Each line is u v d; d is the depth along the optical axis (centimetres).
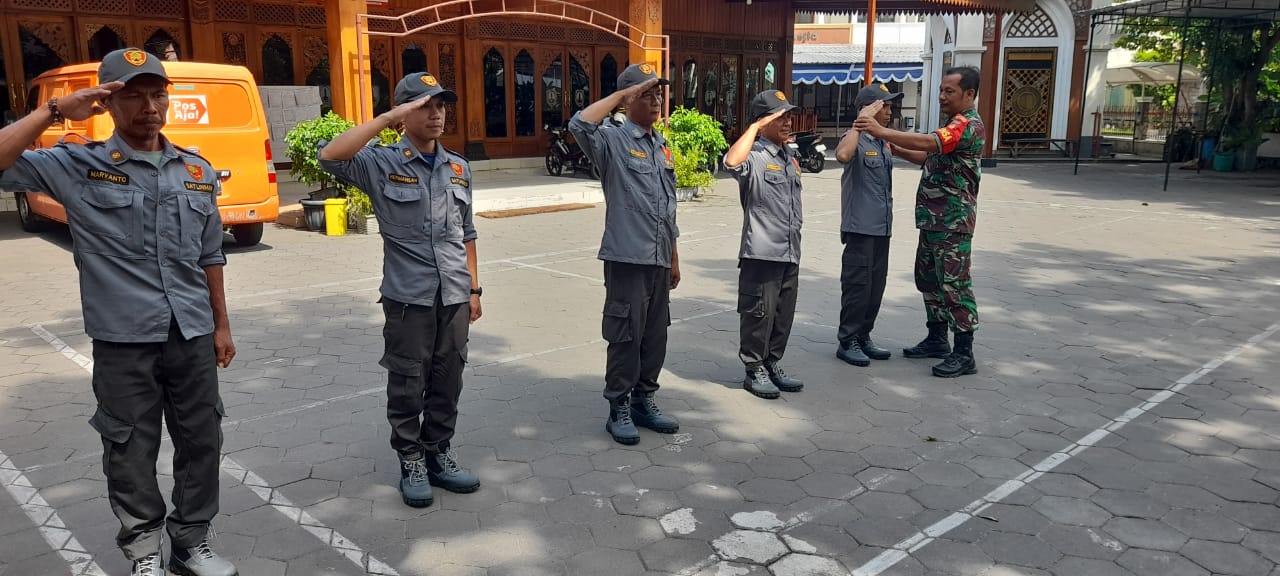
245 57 1401
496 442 426
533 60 1775
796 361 558
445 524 345
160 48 1334
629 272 410
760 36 2162
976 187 517
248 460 401
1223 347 587
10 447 416
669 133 1395
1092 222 1167
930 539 335
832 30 3291
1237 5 1627
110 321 270
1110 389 504
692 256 909
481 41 1684
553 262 874
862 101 529
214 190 298
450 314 355
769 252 468
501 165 1716
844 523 347
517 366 543
